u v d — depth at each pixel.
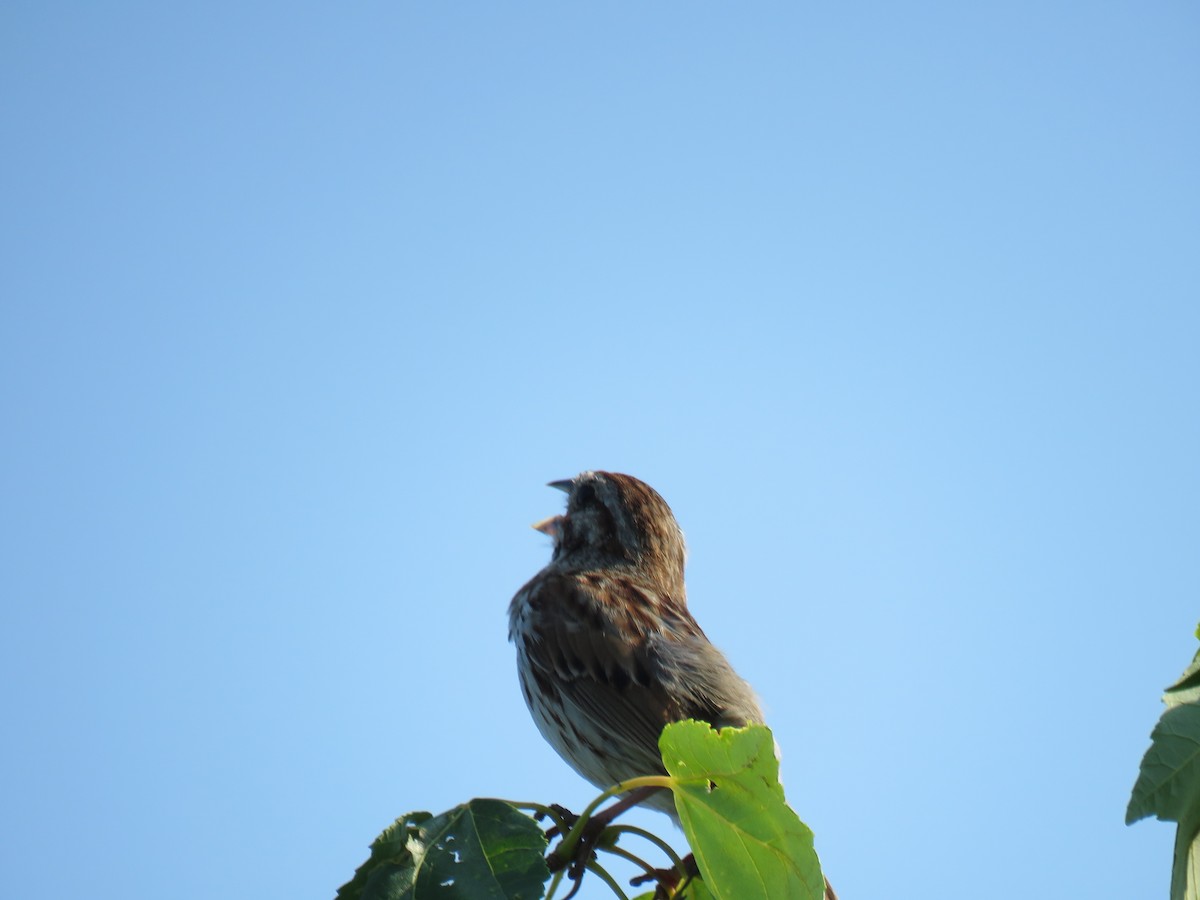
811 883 7.57
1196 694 6.96
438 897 6.93
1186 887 6.79
